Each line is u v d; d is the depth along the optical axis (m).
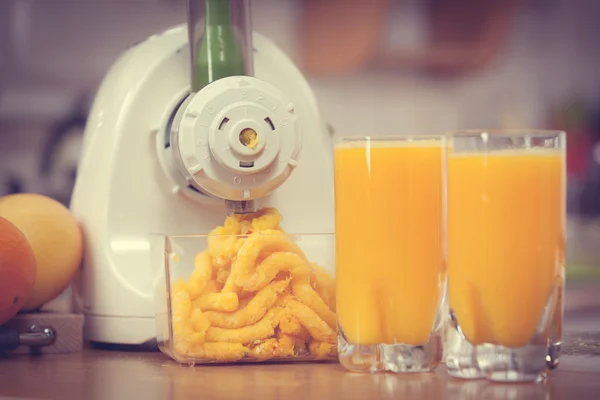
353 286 0.80
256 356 0.84
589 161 2.71
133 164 0.94
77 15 2.69
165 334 0.86
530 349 0.76
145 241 0.95
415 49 2.57
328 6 2.58
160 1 2.71
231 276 0.83
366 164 0.80
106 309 0.94
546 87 2.93
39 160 2.54
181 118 0.86
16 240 0.89
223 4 0.91
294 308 0.83
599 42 2.94
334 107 2.84
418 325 0.80
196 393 0.74
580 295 1.66
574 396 0.72
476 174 0.76
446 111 2.88
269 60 0.97
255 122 0.85
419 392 0.74
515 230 0.76
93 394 0.75
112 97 0.96
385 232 0.79
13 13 2.65
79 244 0.95
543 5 2.94
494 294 0.76
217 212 0.95
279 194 0.96
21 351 0.93
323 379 0.78
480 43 2.58
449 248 0.78
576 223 2.47
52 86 2.69
